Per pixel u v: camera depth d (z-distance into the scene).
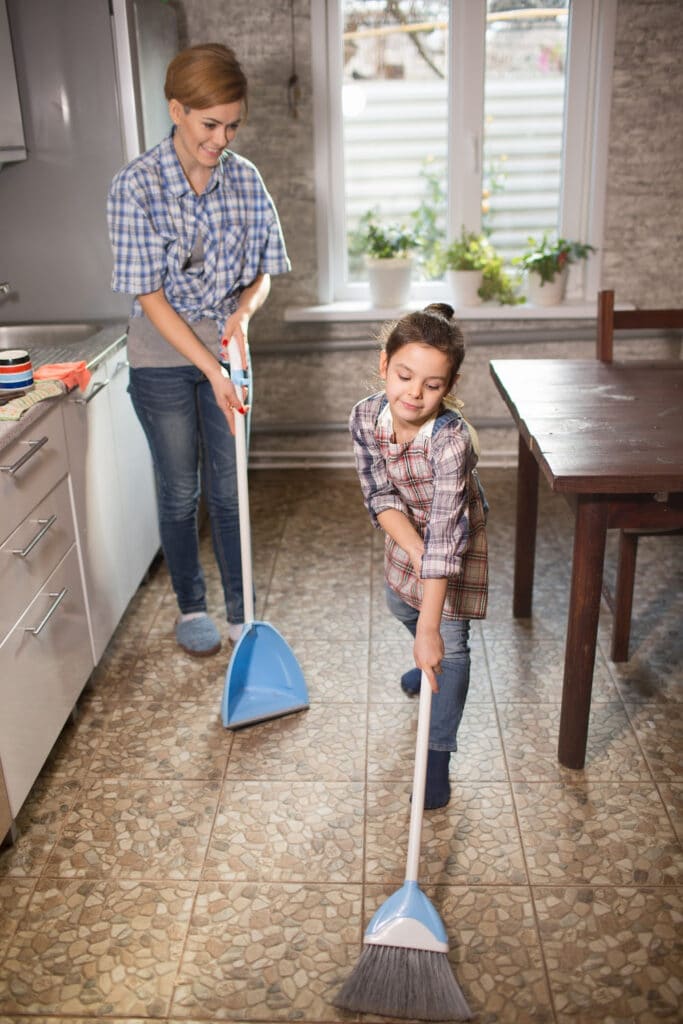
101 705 2.37
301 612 2.78
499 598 2.82
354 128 3.58
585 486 1.77
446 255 3.68
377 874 1.83
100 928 1.72
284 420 3.84
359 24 3.45
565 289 3.64
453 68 3.46
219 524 2.51
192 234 2.20
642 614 2.71
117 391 2.60
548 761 2.12
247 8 3.35
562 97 3.51
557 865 1.84
